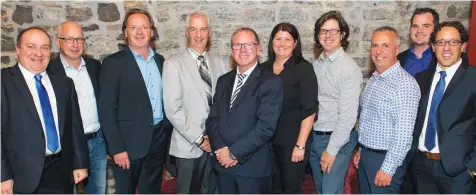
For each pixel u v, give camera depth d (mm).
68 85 2361
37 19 3521
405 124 2162
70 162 2375
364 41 3822
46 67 2268
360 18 3787
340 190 2559
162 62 2748
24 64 2178
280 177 2574
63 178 2344
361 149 2420
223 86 2418
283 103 2447
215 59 2748
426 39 2699
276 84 2268
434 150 2252
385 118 2234
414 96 2168
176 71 2523
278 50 2463
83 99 2572
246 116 2277
